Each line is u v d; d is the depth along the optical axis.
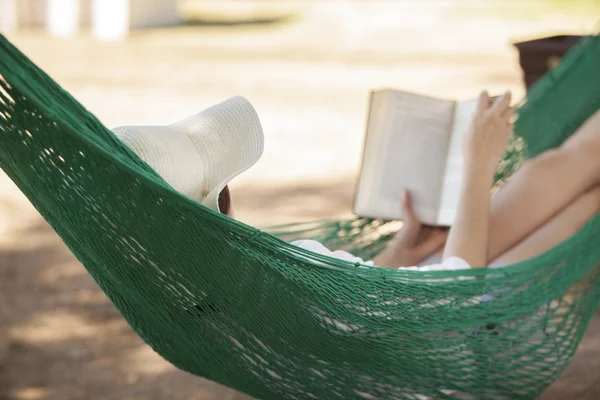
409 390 2.10
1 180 6.67
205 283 1.84
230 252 1.79
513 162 3.17
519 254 2.63
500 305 2.06
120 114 8.58
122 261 1.83
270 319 1.92
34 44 14.05
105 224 1.76
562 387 3.11
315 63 11.66
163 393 3.33
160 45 13.95
